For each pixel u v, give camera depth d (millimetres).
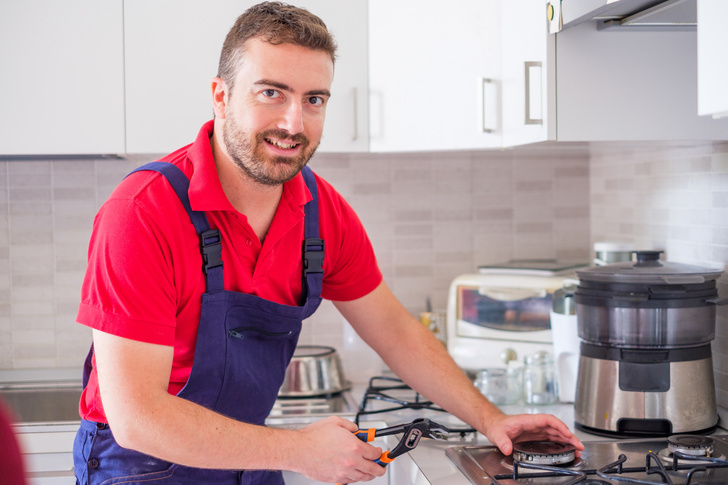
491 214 2422
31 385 2162
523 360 1973
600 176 2365
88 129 1930
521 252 2438
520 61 1705
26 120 1913
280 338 1406
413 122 1968
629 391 1546
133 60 1933
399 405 1925
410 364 1546
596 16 1377
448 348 2176
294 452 1175
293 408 1916
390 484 1705
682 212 1876
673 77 1565
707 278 1546
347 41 1980
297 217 1350
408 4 1951
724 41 992
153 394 1118
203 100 1952
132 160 2285
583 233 2434
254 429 1174
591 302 1582
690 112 1569
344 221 1496
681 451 1378
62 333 2289
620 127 1560
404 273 2400
